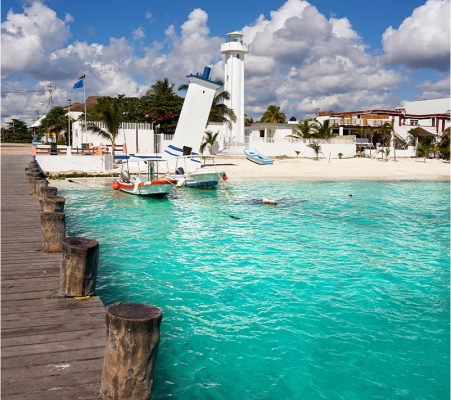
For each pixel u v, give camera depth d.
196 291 9.83
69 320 6.01
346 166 47.62
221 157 50.50
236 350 7.19
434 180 38.62
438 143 63.03
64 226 9.53
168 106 50.25
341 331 7.93
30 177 17.75
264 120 78.38
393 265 12.13
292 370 6.63
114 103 36.78
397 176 41.31
